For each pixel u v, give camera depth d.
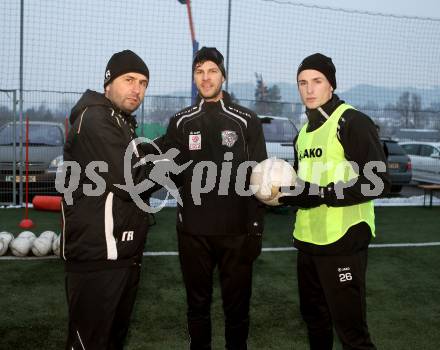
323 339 2.70
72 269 2.27
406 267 5.23
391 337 3.39
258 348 3.17
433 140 13.62
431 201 9.52
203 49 2.74
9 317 3.58
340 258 2.42
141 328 3.45
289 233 6.79
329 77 2.50
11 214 7.81
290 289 4.37
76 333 2.28
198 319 2.84
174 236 6.47
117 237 2.26
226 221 2.71
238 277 2.80
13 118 8.34
